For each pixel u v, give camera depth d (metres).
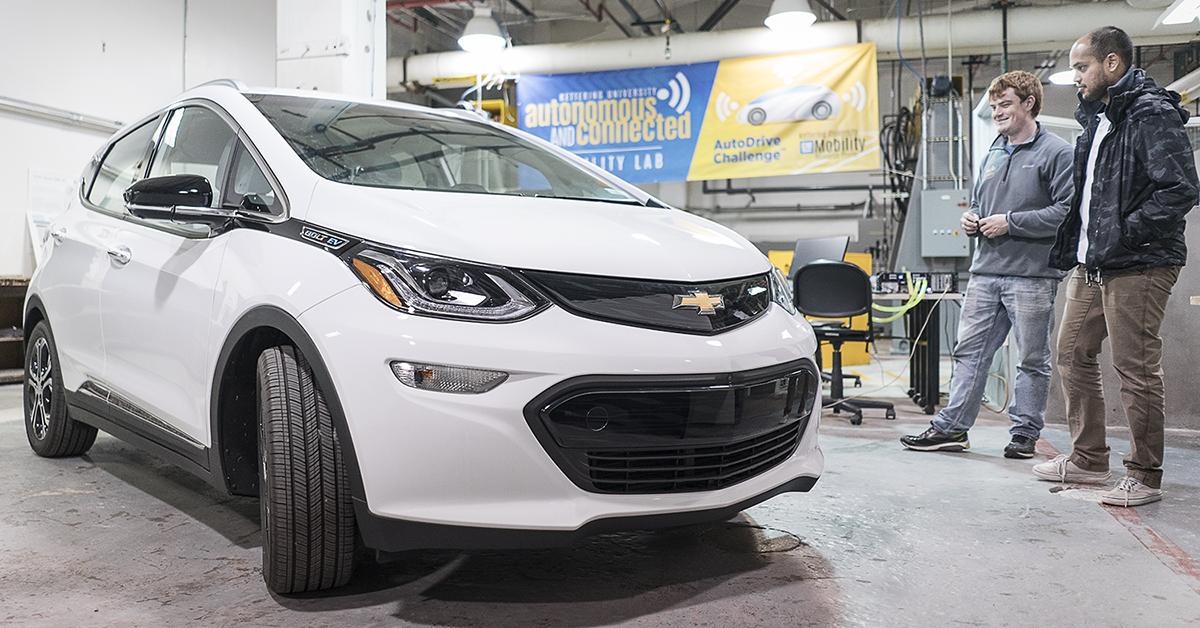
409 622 1.69
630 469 1.66
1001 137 3.56
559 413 1.60
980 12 8.79
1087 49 2.72
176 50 7.49
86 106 6.78
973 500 2.76
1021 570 2.05
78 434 3.08
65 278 2.84
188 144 2.47
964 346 3.60
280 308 1.73
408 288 1.61
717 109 9.04
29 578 1.93
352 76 4.69
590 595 1.85
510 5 11.41
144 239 2.40
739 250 2.06
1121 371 2.73
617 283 1.70
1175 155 2.52
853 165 8.75
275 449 1.70
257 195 2.06
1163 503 2.71
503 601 1.81
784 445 1.92
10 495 2.66
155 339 2.22
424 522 1.58
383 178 2.17
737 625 1.69
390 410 1.57
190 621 1.68
